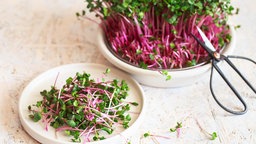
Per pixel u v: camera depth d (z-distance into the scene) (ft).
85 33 2.34
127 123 1.70
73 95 1.73
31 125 1.70
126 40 2.05
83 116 1.68
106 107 1.76
